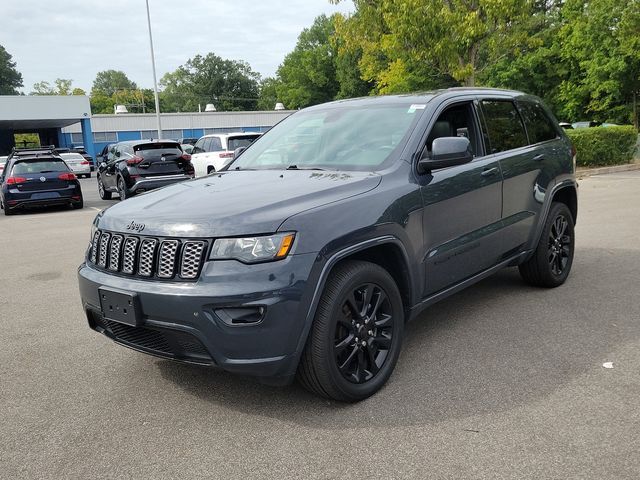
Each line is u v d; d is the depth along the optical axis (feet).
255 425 10.05
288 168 13.34
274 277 9.33
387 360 11.23
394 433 9.55
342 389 10.28
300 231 9.61
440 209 12.38
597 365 11.85
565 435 9.24
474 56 52.85
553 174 16.71
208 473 8.68
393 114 13.61
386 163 12.18
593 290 17.03
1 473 8.89
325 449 9.18
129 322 10.14
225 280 9.33
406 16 47.62
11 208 45.68
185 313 9.46
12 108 136.15
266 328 9.34
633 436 9.13
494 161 14.38
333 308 9.95
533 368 11.84
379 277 10.84
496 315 15.16
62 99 141.59
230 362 9.46
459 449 8.98
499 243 14.53
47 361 13.46
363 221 10.47
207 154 55.67
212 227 9.61
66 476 8.76
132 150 49.44
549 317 14.85
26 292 20.17
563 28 96.37
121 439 9.79
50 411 10.93
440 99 13.70
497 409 10.19
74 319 16.78
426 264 12.09
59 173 46.96
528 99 17.31
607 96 93.20
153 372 12.57
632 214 30.27
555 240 17.15
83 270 11.50
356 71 218.59
